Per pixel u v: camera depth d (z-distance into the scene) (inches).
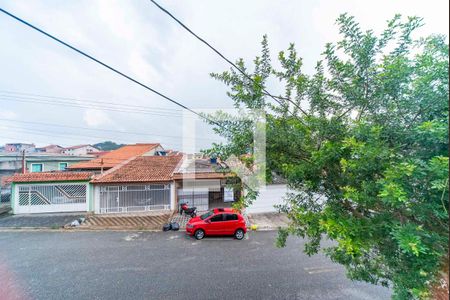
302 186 103.6
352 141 70.2
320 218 82.0
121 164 591.8
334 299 187.3
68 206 483.8
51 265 255.3
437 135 60.0
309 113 110.0
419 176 61.9
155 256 280.4
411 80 72.9
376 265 92.5
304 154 101.1
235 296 192.9
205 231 344.8
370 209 83.4
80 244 324.2
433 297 65.5
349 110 96.2
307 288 204.1
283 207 119.7
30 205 473.4
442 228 65.6
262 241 336.2
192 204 512.7
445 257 64.0
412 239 58.4
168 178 504.7
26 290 205.9
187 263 259.3
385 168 70.2
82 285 212.4
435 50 69.3
